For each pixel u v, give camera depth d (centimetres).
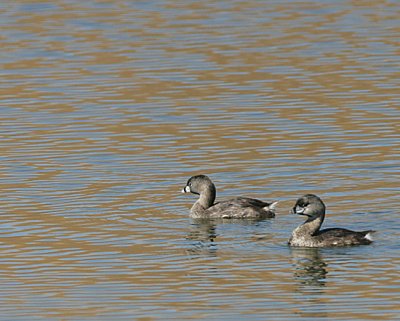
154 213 2564
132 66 4091
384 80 3788
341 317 1898
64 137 3212
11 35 4644
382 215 2478
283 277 2112
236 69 4009
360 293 2012
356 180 2742
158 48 4353
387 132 3162
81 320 1908
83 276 2139
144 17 4962
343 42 4394
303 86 3750
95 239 2369
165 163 2938
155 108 3519
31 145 3136
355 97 3578
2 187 2753
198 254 2264
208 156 2984
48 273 2159
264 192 2689
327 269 2152
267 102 3550
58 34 4644
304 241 2300
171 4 5272
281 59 4141
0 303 2002
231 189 2717
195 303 1978
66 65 4134
